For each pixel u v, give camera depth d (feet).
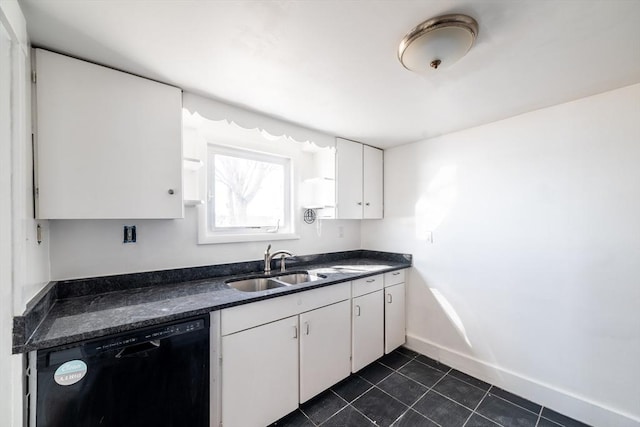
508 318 6.60
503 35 3.68
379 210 9.35
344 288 6.70
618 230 5.20
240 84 5.03
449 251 7.73
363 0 3.08
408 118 6.68
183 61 4.31
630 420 5.03
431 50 3.78
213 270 6.57
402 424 5.43
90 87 4.24
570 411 5.65
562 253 5.84
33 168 3.80
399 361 7.88
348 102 5.79
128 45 3.90
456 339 7.53
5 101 3.06
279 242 7.92
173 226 6.03
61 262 4.80
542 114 6.09
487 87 5.14
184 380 4.16
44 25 3.46
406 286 8.73
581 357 5.60
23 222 3.26
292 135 7.02
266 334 5.18
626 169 5.12
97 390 3.50
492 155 6.90
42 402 3.21
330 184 8.27
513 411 5.83
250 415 4.95
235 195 7.36
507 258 6.63
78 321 3.75
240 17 3.34
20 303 3.10
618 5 3.13
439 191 7.99
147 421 3.85
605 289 5.34
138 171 4.63
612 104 5.25
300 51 4.06
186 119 6.23
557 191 5.90
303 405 5.98
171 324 4.06
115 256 5.33
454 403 6.07
